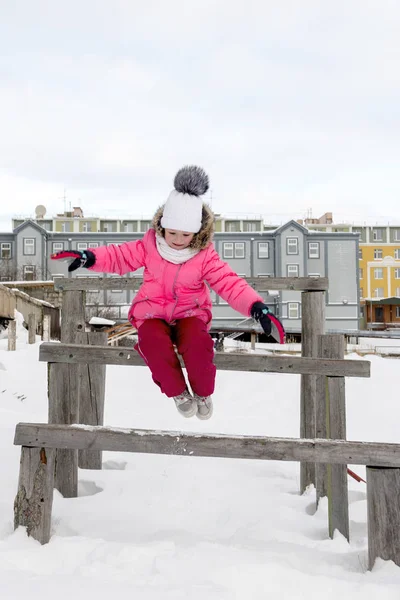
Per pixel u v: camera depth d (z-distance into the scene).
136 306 3.29
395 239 68.06
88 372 5.14
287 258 45.31
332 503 3.48
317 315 4.82
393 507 2.76
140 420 8.62
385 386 10.62
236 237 45.56
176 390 2.99
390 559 2.75
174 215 3.08
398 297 66.75
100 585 2.38
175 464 5.54
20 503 2.95
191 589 2.37
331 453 2.76
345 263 46.16
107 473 4.96
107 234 44.84
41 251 43.97
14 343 15.29
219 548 2.92
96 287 4.99
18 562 2.63
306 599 2.39
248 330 27.69
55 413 4.18
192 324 3.16
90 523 3.47
